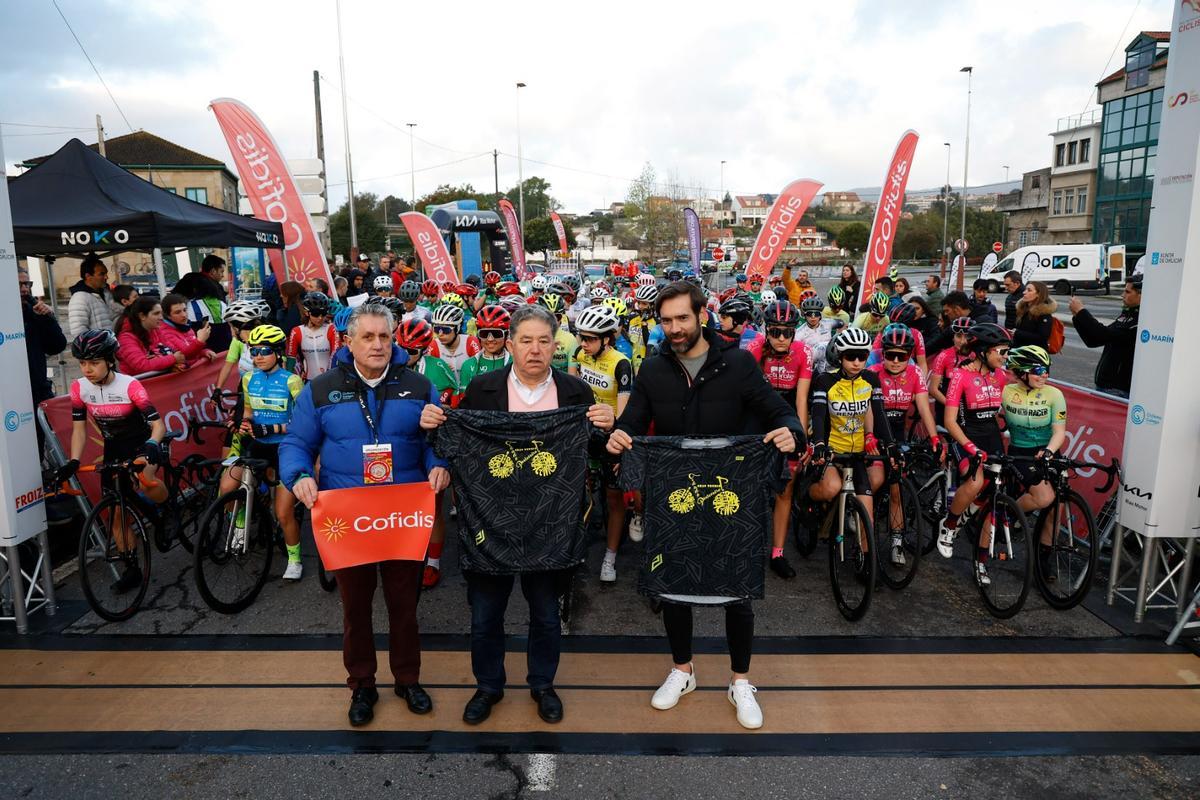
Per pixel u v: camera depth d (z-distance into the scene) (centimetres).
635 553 545
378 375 318
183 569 504
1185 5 395
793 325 504
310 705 345
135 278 2528
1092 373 1303
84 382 445
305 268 1064
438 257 1586
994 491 447
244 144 1020
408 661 335
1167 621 428
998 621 430
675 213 5778
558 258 3891
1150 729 329
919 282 3812
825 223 10938
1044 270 3291
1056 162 5175
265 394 477
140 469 438
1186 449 407
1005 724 332
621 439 311
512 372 332
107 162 823
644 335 870
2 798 286
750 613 328
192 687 359
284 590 471
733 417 329
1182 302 395
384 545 315
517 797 287
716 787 293
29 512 417
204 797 287
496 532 307
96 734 324
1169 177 404
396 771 302
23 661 383
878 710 343
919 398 515
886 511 512
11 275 406
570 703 348
